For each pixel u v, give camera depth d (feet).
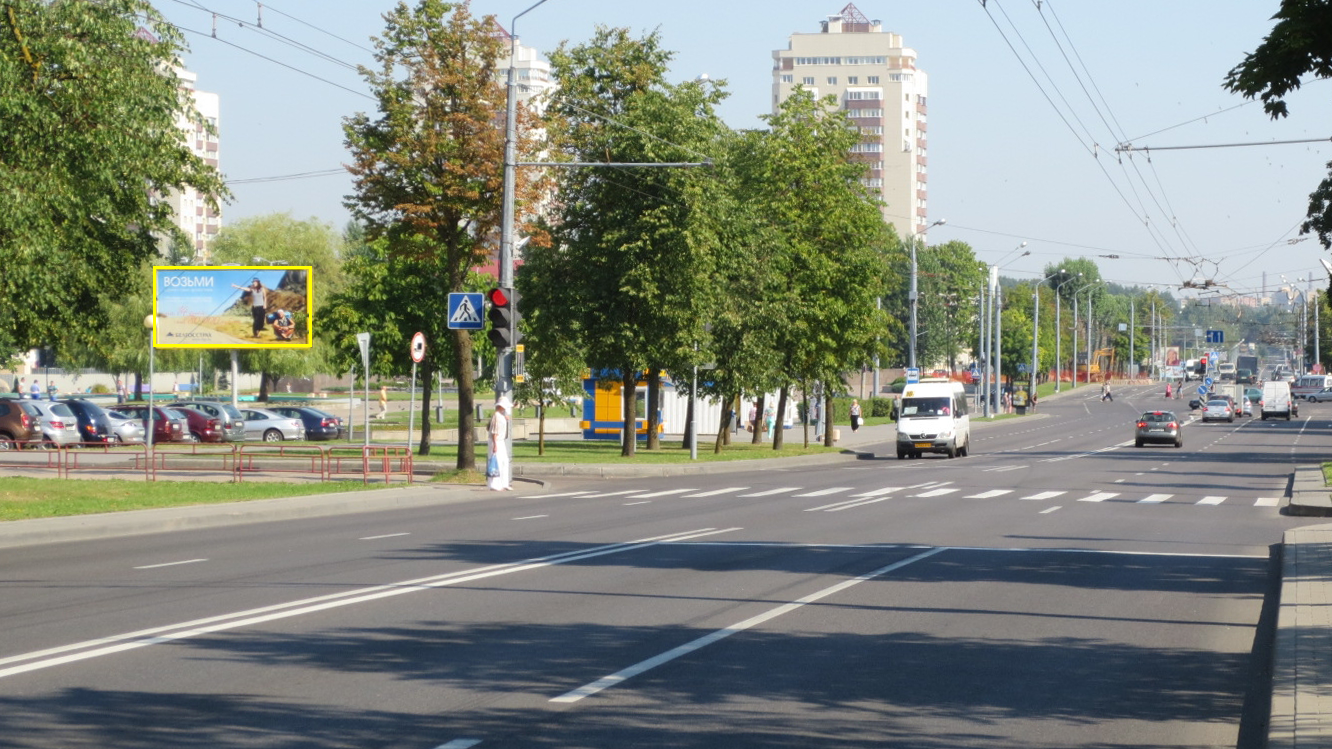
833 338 165.58
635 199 135.85
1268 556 56.29
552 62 138.92
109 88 79.41
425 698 26.58
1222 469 134.92
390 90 105.81
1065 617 38.32
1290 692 26.03
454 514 77.97
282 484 96.53
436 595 41.52
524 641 33.24
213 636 33.68
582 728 24.12
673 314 134.41
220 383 350.64
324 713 25.20
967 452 174.19
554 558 52.54
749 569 49.08
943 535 64.28
